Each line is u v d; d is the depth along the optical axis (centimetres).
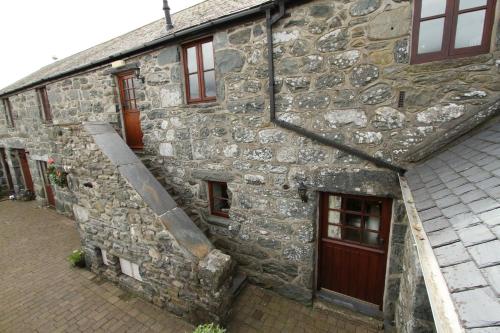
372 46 248
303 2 269
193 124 389
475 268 99
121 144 410
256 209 362
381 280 315
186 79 391
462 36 219
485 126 219
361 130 269
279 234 352
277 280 371
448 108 229
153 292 361
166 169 444
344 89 269
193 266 305
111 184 362
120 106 501
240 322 326
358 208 321
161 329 323
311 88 286
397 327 278
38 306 370
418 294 191
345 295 347
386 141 259
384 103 254
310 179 310
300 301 357
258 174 348
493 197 131
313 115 291
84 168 393
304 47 280
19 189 949
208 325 268
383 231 299
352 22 252
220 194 431
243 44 316
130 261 380
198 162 402
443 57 225
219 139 370
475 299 88
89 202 404
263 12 292
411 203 201
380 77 250
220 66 340
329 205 328
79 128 383
